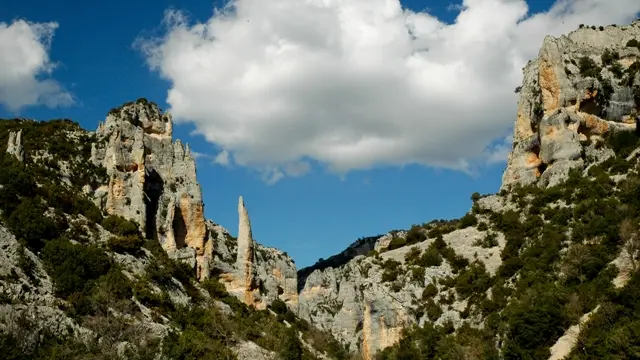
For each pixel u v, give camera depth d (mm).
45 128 139125
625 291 69500
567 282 79438
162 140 140125
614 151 99875
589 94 104625
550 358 70375
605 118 105000
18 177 99000
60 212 100562
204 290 115750
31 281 79250
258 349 99562
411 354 85312
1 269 76562
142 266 102188
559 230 89062
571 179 96875
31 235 89125
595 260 78000
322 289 181375
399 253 108250
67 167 125500
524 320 74750
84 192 122500
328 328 162750
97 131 141125
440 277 97375
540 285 80062
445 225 116688
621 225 79438
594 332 67312
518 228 96125
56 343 70375
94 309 80750
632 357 60406
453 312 89875
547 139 103812
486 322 81625
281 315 135875
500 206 105188
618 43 114688
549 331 73250
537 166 107438
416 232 114250
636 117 102062
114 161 127500
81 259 87438
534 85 115062
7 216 92000
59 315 74812
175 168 137750
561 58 109062
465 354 78438
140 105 141750
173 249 124312
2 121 141625
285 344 105875
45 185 108375
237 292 131250
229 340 96750
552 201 96250
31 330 69125
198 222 131875
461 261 98125
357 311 158625
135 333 79375
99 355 70938
